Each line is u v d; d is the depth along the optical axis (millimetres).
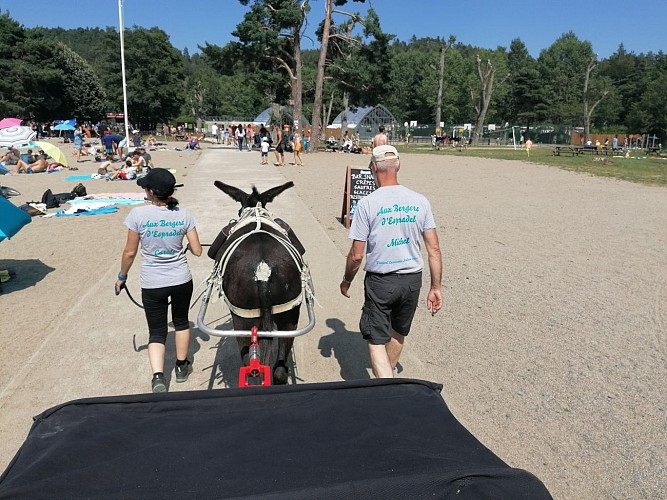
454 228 12961
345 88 46312
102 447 2322
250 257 4082
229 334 3715
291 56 43969
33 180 22141
